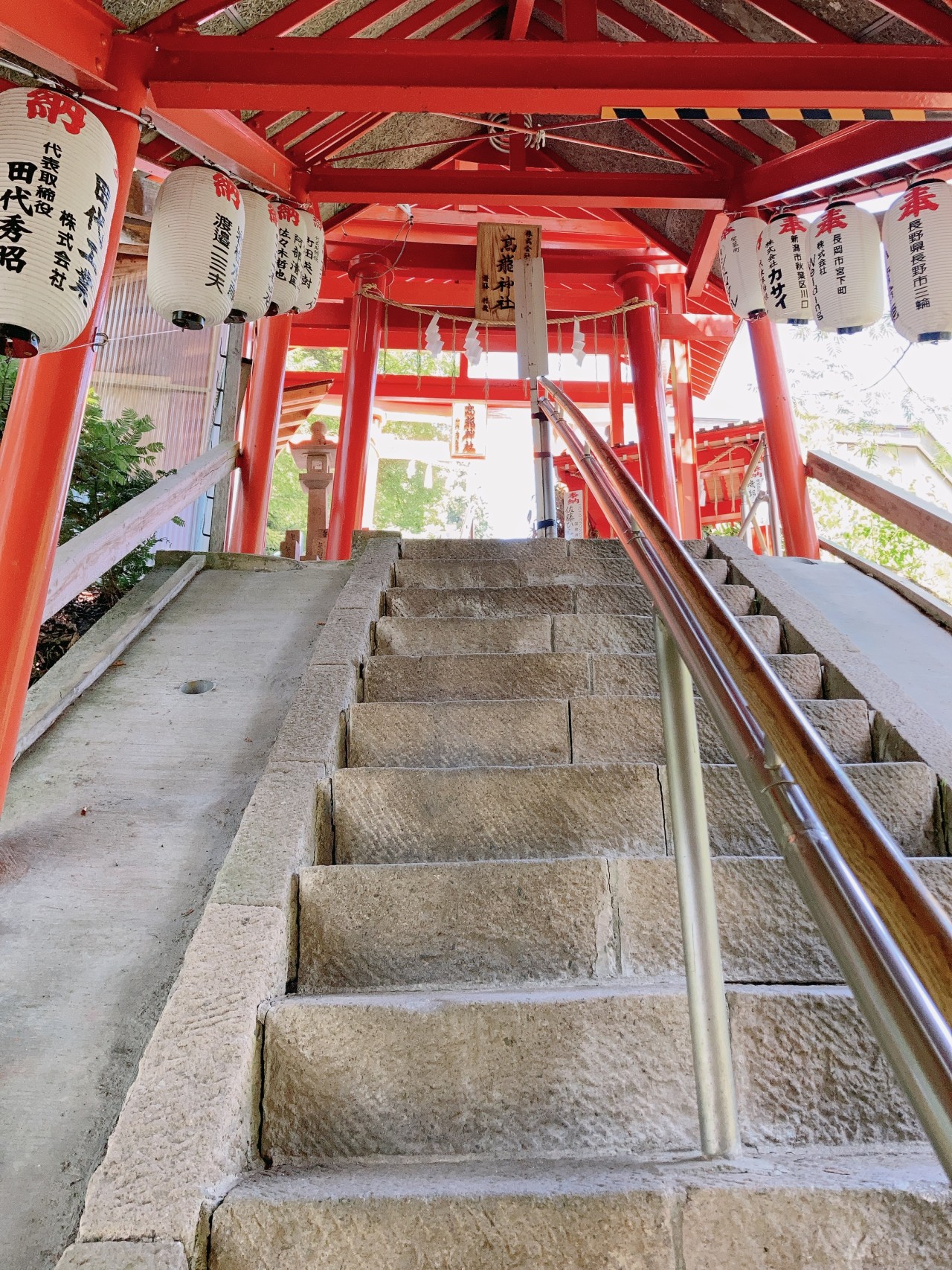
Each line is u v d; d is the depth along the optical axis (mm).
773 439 5754
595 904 1862
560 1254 1172
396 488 23422
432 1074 1507
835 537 11961
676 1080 1511
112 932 1923
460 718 2609
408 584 3904
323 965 1822
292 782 2172
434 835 2205
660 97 3805
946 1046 770
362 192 5777
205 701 3035
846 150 5074
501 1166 1396
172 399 7414
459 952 1831
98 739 2791
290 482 20031
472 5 6672
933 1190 1207
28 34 3027
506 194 5824
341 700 2604
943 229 4004
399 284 8836
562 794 2232
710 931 1400
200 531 6957
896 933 816
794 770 1012
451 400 11055
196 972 1566
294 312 4738
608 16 6031
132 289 7520
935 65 3816
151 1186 1205
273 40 3619
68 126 2623
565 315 8898
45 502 2658
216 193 3439
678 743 1471
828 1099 1498
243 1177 1349
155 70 3535
